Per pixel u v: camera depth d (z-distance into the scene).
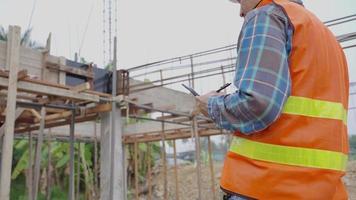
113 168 5.62
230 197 1.05
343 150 1.03
